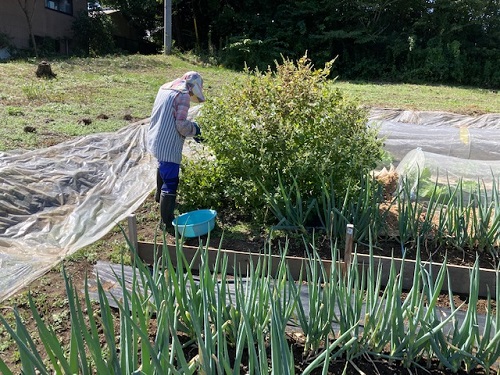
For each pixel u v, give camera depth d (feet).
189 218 13.96
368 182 12.37
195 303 7.77
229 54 67.31
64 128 24.18
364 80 69.00
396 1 71.41
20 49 59.41
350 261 10.48
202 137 14.57
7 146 20.65
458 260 12.16
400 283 7.68
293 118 14.38
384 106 38.22
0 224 14.33
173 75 48.34
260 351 5.57
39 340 9.05
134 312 6.49
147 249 11.97
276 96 14.35
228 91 15.35
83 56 62.08
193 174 15.16
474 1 68.39
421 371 7.95
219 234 13.78
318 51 73.20
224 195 15.40
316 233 13.33
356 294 7.91
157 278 8.14
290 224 13.32
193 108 28.73
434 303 7.61
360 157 13.39
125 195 17.31
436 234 12.62
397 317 7.70
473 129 23.38
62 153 20.36
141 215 15.47
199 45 74.54
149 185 18.17
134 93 35.78
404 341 7.75
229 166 14.57
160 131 13.28
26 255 12.76
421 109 36.94
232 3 78.18
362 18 73.46
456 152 21.74
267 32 72.79
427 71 67.51
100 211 15.92
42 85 35.68
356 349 8.03
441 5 69.72
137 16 79.51
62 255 12.73
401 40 70.59
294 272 11.25
